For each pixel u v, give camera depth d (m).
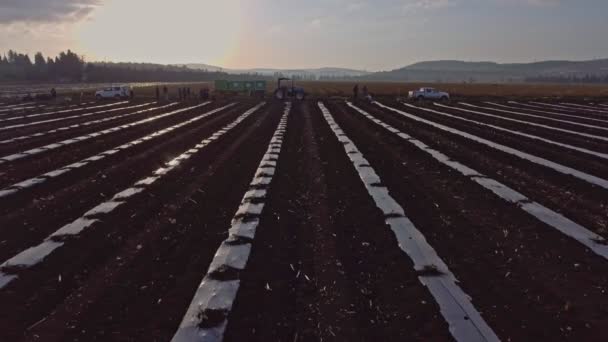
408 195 10.10
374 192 10.20
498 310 5.27
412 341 4.66
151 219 8.52
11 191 10.29
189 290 5.77
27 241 7.49
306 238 7.60
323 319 5.11
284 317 5.16
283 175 12.09
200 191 10.43
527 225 8.12
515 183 11.29
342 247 7.18
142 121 25.69
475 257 6.79
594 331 4.85
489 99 45.78
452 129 21.77
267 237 7.62
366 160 13.95
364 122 25.06
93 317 5.15
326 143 17.41
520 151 15.77
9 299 5.54
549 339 4.70
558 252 6.96
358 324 5.00
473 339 4.64
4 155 14.98
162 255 6.87
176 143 17.59
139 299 5.56
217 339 4.69
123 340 4.73
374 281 6.00
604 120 26.06
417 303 5.38
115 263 6.59
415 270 6.25
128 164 13.53
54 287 5.85
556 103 40.34
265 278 6.12
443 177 11.79
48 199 9.88
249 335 4.81
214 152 15.58
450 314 5.11
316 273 6.27
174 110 33.53
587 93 57.50
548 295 5.62
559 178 11.82
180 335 4.74
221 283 5.88
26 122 25.02
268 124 24.12
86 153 15.41
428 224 8.23
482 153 15.41
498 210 8.99
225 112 31.77
